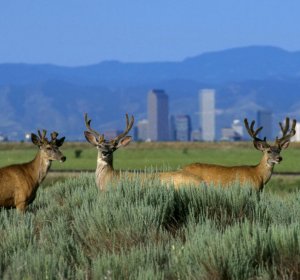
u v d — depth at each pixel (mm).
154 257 29938
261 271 27906
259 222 35156
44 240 34125
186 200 38219
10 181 46781
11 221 40250
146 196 37438
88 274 29766
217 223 35750
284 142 55469
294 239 28984
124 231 33125
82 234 34562
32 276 28656
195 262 28703
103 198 39594
